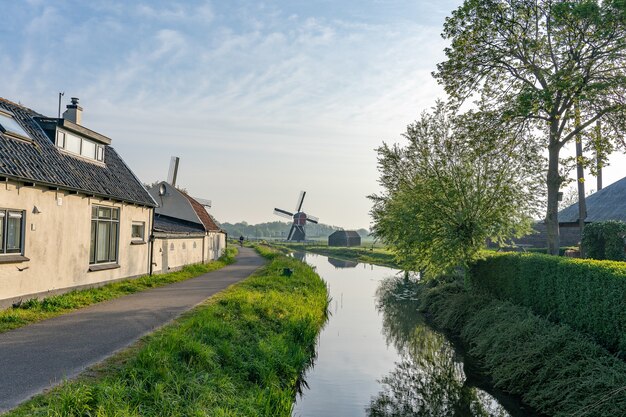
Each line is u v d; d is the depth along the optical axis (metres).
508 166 16.27
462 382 10.94
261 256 41.28
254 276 21.55
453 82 16.88
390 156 18.73
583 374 8.24
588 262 10.12
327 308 19.62
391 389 10.42
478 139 16.28
